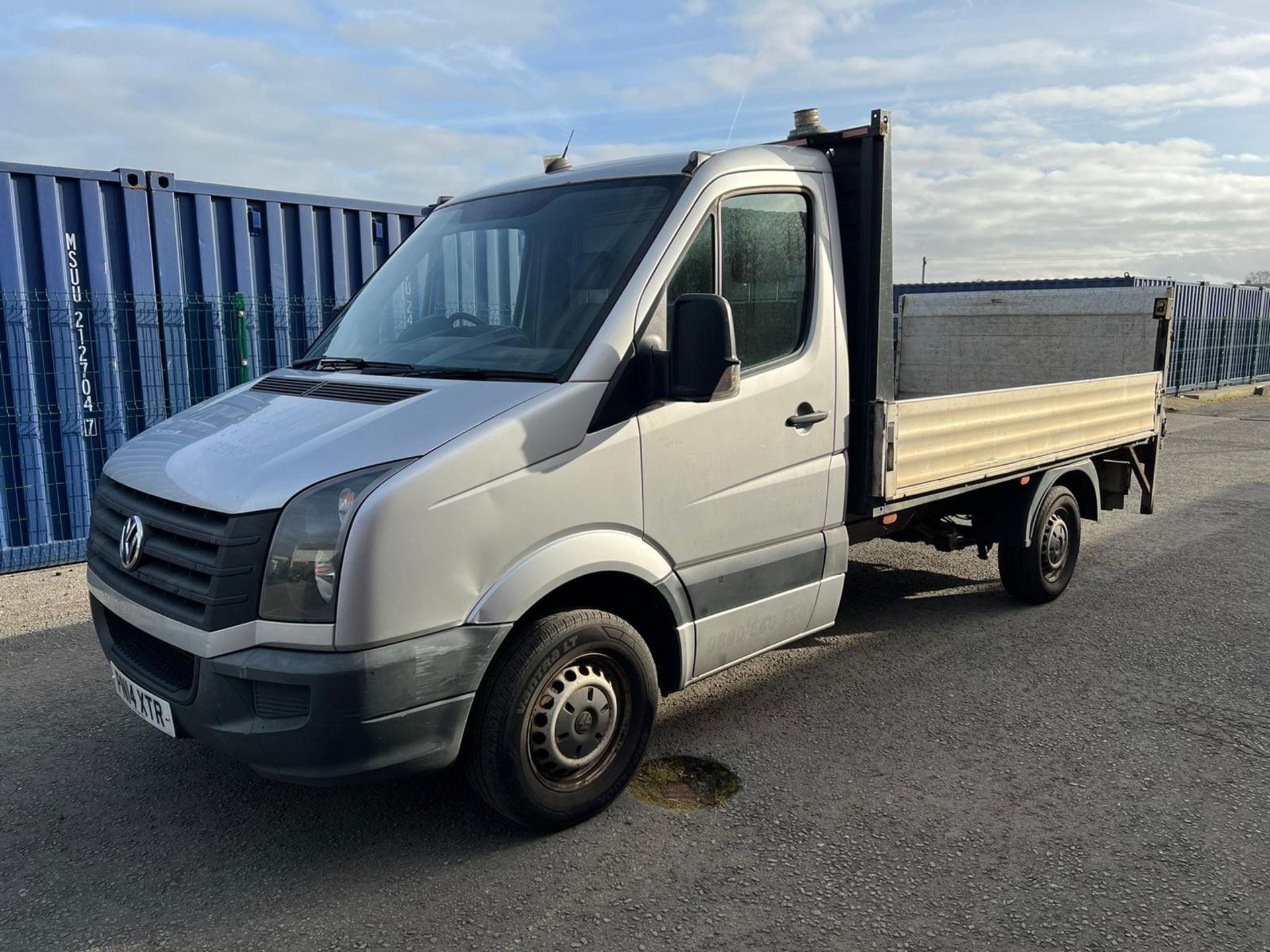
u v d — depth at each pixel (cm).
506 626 314
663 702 478
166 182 783
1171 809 368
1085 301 750
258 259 860
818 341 423
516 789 329
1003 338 798
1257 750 420
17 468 725
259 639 288
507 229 405
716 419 376
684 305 322
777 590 418
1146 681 502
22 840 347
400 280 434
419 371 363
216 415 373
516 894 313
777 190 406
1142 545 809
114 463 370
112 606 337
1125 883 318
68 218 735
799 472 419
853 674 515
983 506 610
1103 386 644
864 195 431
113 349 763
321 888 318
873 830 354
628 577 358
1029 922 298
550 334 355
